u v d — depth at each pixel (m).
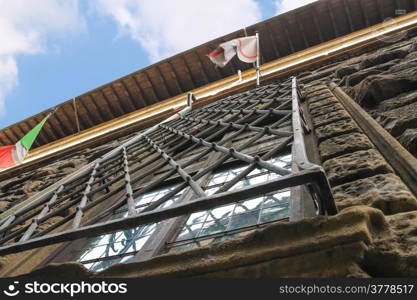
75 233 1.85
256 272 1.33
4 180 11.59
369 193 1.84
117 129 11.37
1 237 3.06
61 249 3.43
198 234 2.64
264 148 4.27
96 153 9.30
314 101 4.85
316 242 1.30
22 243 1.97
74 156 10.66
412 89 3.43
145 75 14.00
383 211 1.69
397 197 1.71
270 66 11.60
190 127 5.34
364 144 2.58
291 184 1.49
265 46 12.86
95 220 2.29
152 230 3.14
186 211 1.65
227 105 6.18
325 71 7.36
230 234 2.41
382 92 3.49
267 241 1.40
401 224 1.46
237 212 2.77
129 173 3.27
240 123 4.04
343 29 12.36
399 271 1.24
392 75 3.69
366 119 3.06
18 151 8.68
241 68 13.23
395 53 5.05
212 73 13.65
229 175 3.97
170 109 10.60
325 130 3.26
